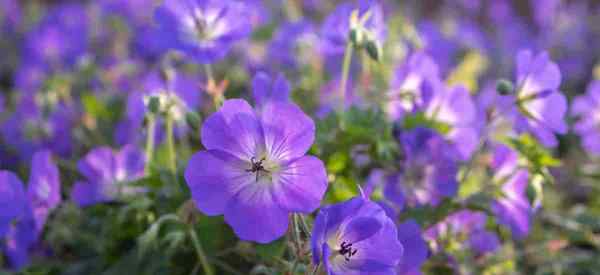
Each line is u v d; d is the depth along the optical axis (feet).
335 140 1.70
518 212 1.67
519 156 1.70
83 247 1.76
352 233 1.26
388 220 1.28
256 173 1.31
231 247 1.62
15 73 3.18
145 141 1.96
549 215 2.04
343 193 1.60
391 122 1.78
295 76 2.56
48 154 1.62
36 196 1.61
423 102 1.75
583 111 2.27
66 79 2.40
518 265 1.93
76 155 2.27
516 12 4.99
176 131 1.96
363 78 2.03
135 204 1.57
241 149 1.33
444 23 3.73
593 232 1.99
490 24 4.50
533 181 1.65
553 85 1.63
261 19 2.88
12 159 2.34
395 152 1.66
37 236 1.64
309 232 1.32
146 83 1.97
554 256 1.91
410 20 3.54
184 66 2.68
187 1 1.67
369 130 1.68
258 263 1.57
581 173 2.38
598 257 1.94
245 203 1.31
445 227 1.69
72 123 2.30
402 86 1.84
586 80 3.78
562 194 2.39
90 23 3.21
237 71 2.53
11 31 3.58
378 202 1.40
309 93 2.32
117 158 1.73
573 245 2.08
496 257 1.76
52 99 2.22
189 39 1.67
